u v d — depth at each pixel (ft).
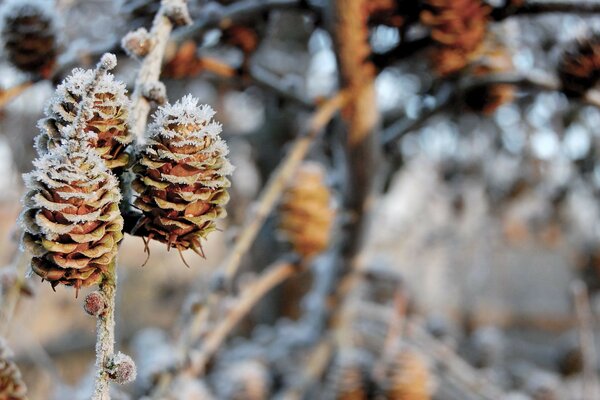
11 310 1.39
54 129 1.15
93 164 1.13
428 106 2.09
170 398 1.55
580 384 3.34
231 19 1.70
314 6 1.74
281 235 2.04
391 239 4.95
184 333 1.59
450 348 3.26
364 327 2.63
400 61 1.96
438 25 1.67
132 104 1.18
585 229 4.25
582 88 1.79
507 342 5.21
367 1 1.67
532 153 3.79
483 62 1.93
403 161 3.77
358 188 2.03
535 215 4.58
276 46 4.50
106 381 1.14
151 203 1.17
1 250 1.95
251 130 4.50
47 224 1.12
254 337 3.70
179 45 1.66
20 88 1.61
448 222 4.82
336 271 2.28
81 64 1.65
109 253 1.15
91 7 3.06
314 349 2.31
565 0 1.67
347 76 1.75
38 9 1.60
